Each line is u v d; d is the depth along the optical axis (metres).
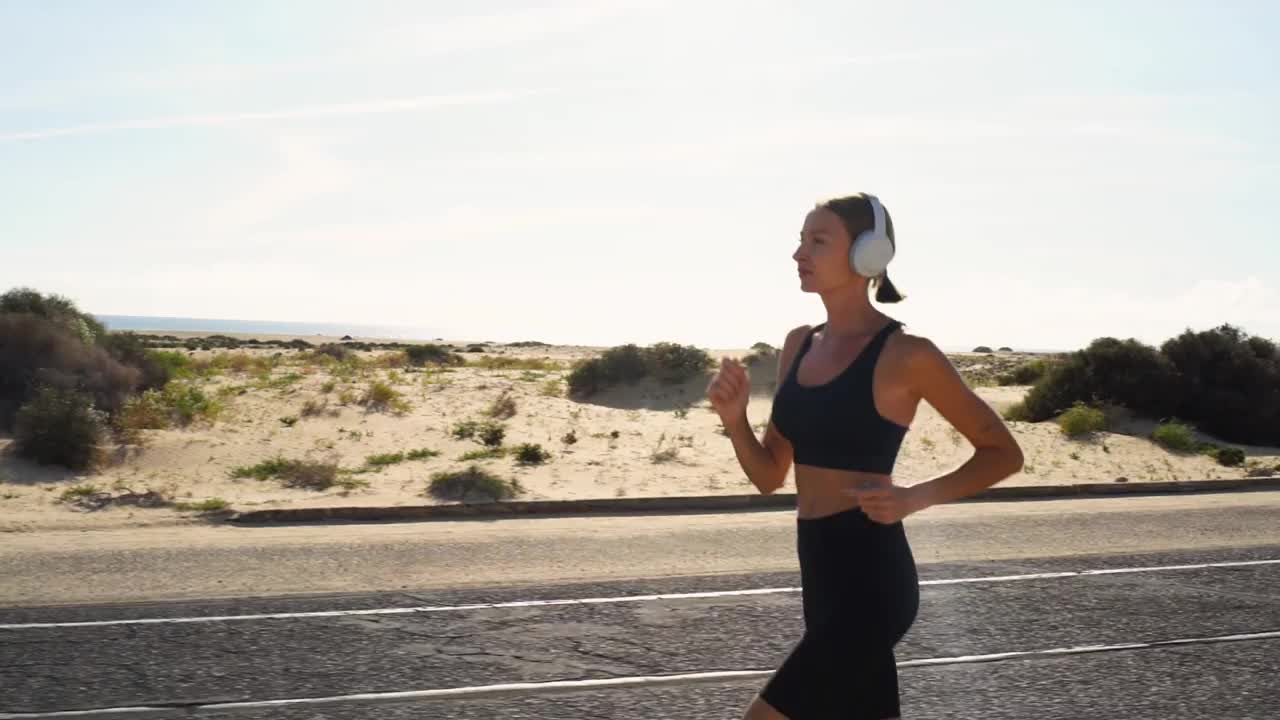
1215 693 5.54
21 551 9.13
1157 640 6.55
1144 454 19.19
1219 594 7.86
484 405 21.53
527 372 34.25
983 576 8.41
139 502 11.95
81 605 7.12
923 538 10.28
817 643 3.00
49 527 10.57
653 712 5.09
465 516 11.66
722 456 16.97
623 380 27.09
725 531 10.52
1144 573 8.62
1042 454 18.48
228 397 20.44
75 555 8.95
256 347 64.25
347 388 22.12
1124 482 14.78
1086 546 9.92
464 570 8.41
